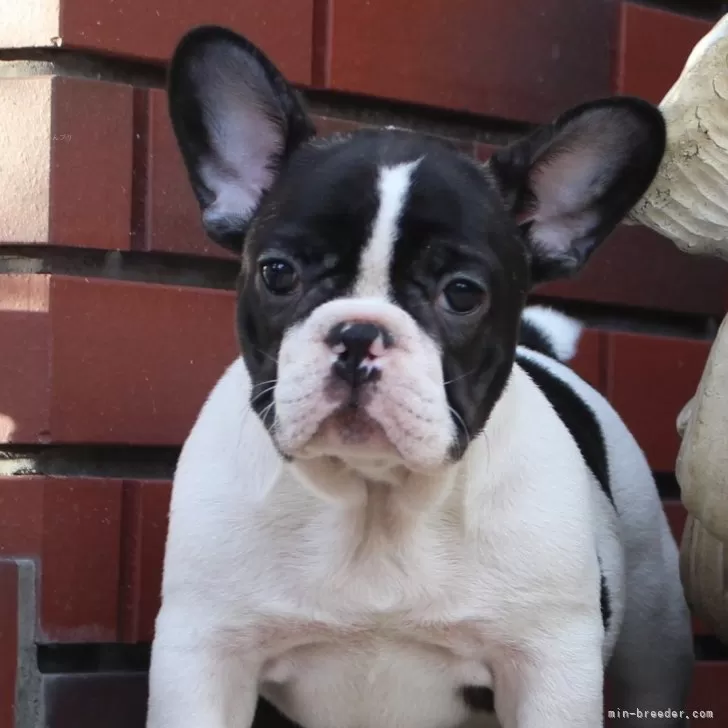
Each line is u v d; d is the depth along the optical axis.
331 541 2.01
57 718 2.49
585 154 2.15
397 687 2.15
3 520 2.50
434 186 1.86
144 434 2.61
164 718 1.99
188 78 2.12
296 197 1.89
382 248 1.82
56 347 2.52
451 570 2.03
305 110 2.14
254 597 2.02
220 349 2.69
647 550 2.63
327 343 1.75
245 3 2.71
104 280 2.58
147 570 2.58
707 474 2.00
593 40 3.16
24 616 2.49
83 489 2.54
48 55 2.58
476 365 1.92
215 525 2.03
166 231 2.66
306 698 2.19
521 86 3.06
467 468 2.02
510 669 2.09
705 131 2.02
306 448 1.79
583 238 2.19
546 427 2.17
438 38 2.94
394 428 1.76
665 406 3.24
